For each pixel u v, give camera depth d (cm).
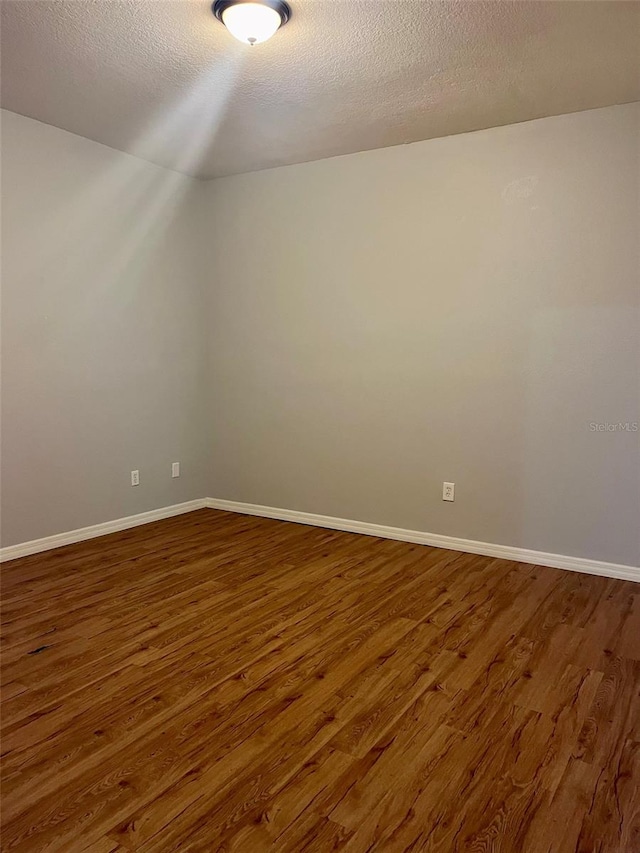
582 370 342
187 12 235
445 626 277
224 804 166
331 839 154
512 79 291
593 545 346
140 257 427
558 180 339
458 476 386
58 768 180
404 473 406
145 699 217
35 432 369
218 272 475
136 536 415
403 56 269
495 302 363
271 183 441
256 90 305
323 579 336
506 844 153
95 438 405
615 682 229
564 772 179
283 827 158
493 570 352
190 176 461
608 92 306
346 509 433
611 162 325
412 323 393
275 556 376
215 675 233
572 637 266
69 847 151
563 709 211
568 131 335
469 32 248
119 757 185
